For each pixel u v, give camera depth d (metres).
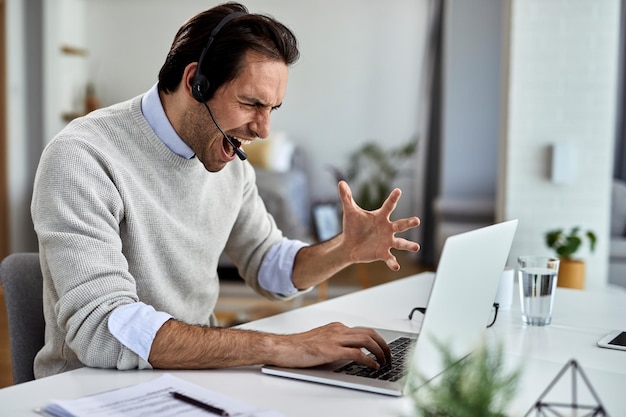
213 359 1.22
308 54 7.80
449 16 6.23
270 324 1.56
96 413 1.01
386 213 1.53
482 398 0.80
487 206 5.74
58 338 1.45
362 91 7.77
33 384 1.16
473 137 6.32
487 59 6.24
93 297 1.26
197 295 1.65
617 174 6.79
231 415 1.01
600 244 4.27
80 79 7.41
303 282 1.72
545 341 1.46
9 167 5.96
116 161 1.47
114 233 1.37
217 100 1.39
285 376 1.20
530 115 4.27
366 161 7.77
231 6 1.43
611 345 1.42
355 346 1.23
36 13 6.21
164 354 1.22
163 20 7.79
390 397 1.11
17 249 6.09
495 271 1.31
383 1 7.67
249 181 1.78
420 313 1.66
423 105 7.11
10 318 1.55
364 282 5.49
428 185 6.80
